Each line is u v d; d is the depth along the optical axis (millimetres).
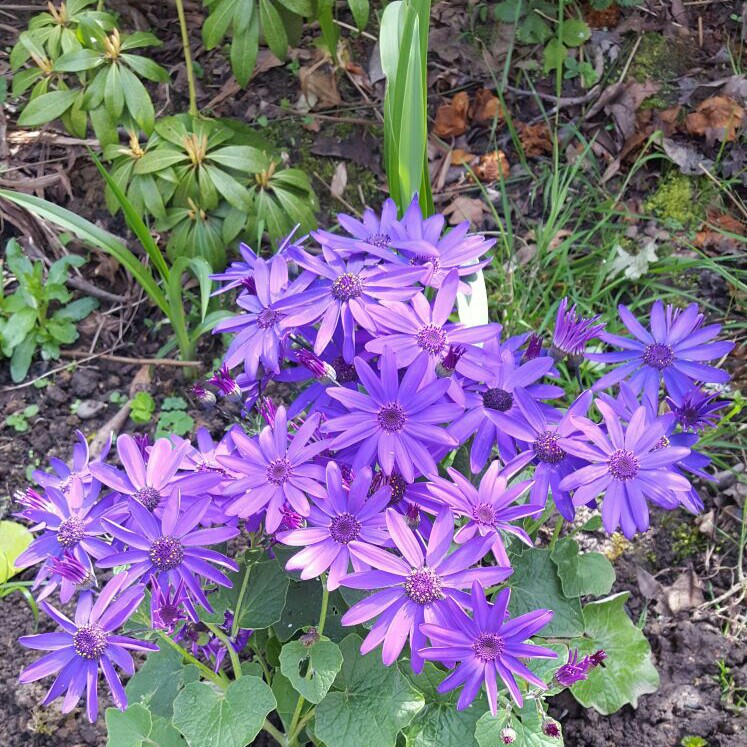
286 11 695
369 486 364
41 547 394
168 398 692
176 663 457
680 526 619
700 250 742
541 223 756
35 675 365
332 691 418
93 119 663
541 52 850
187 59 709
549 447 389
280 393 684
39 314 701
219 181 658
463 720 423
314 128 805
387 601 350
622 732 534
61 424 682
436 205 789
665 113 798
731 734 526
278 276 421
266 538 415
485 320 499
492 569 349
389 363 369
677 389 425
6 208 748
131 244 758
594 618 518
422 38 513
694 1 868
